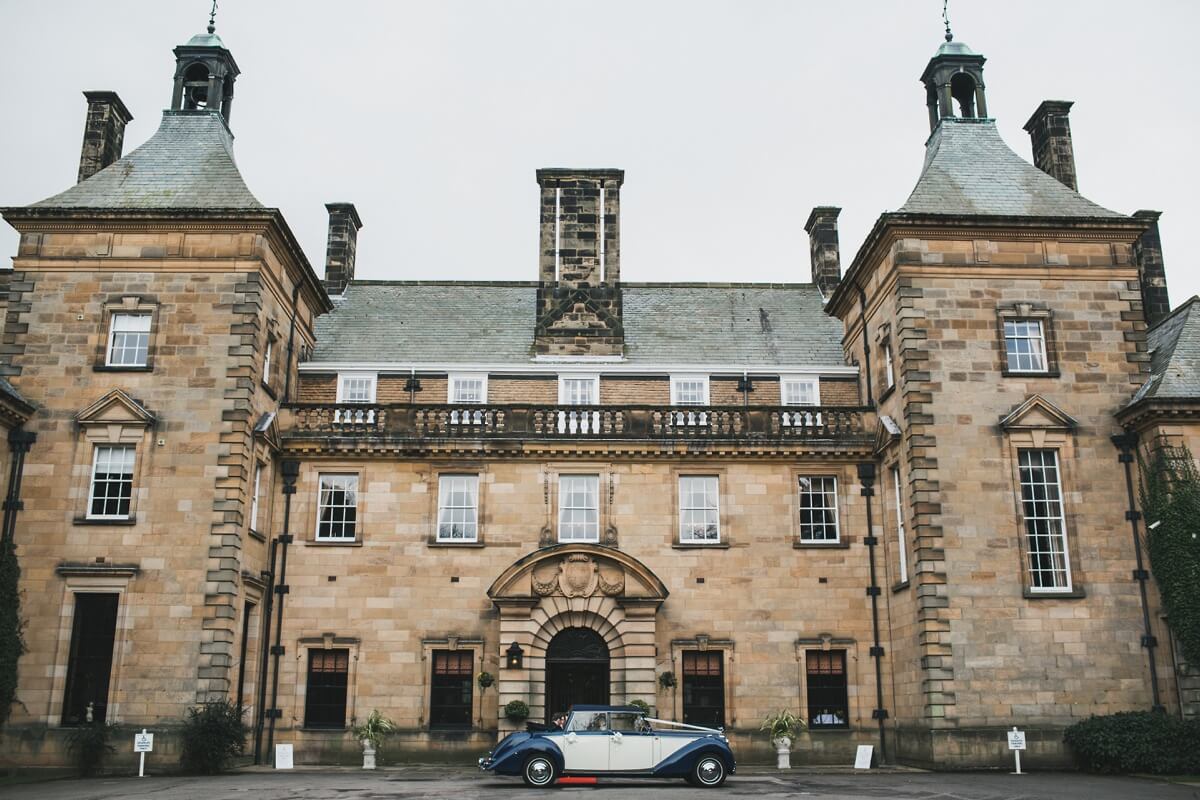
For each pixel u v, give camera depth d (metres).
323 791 20.89
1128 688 26.12
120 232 29.08
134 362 28.50
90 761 25.20
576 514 31.14
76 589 26.55
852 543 30.81
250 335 28.38
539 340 35.09
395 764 28.70
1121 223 28.98
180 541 26.86
